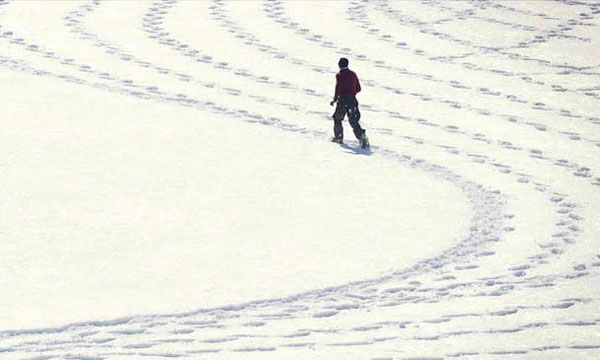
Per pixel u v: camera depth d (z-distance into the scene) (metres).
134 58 57.41
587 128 49.53
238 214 36.41
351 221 36.19
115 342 26.16
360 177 41.12
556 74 57.47
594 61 59.69
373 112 50.72
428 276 31.67
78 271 31.08
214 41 61.00
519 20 66.88
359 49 60.56
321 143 45.53
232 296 29.53
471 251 34.06
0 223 34.72
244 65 57.00
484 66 58.38
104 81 53.28
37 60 56.34
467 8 69.31
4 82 52.03
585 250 34.53
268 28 63.84
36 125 45.53
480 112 51.31
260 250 33.25
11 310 28.02
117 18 65.00
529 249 34.47
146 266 31.62
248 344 26.16
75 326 27.12
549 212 38.53
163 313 28.19
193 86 53.25
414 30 64.38
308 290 30.16
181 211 36.47
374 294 30.03
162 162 41.62
